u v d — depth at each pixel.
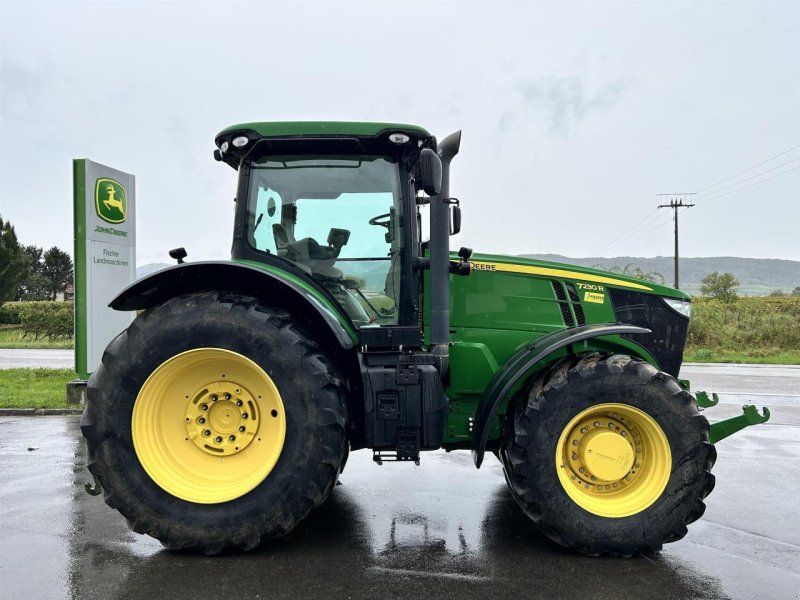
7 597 2.48
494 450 3.70
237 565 2.81
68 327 23.28
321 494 2.88
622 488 3.10
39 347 20.78
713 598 2.52
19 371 10.81
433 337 3.35
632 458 3.05
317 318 3.13
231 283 3.15
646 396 3.01
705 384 10.84
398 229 3.38
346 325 3.33
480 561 2.89
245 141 3.29
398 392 3.08
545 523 2.97
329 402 2.88
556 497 2.96
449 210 3.43
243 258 3.40
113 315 7.87
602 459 3.04
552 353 3.48
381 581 2.64
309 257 3.40
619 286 3.80
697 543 3.19
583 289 3.75
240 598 2.46
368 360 3.22
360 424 3.20
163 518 2.85
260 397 3.01
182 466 2.98
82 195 7.40
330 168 3.40
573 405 3.00
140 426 2.92
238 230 3.40
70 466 4.71
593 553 2.95
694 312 21.39
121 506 2.86
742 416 3.56
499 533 3.29
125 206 8.09
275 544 3.09
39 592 2.53
